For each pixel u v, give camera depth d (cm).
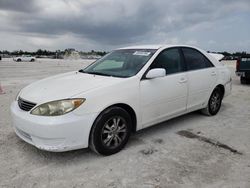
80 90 329
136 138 414
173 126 478
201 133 443
